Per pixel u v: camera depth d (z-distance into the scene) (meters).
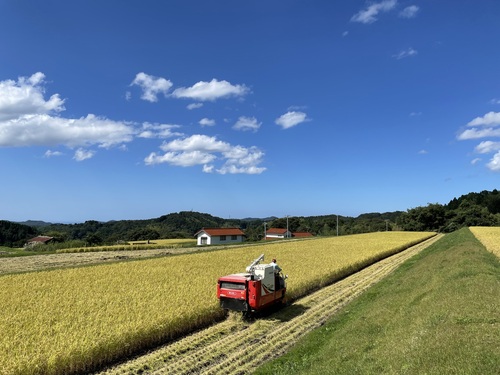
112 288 19.73
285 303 20.11
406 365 7.57
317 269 27.67
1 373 9.92
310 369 9.97
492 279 14.02
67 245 55.69
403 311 12.70
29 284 20.47
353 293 22.58
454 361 7.04
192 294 18.31
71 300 17.20
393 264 36.28
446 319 9.76
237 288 16.72
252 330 15.39
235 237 89.12
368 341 10.72
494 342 7.43
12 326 13.52
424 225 114.94
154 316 14.52
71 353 11.16
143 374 11.17
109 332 12.64
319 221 159.50
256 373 10.76
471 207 111.88
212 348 13.27
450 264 20.92
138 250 54.06
